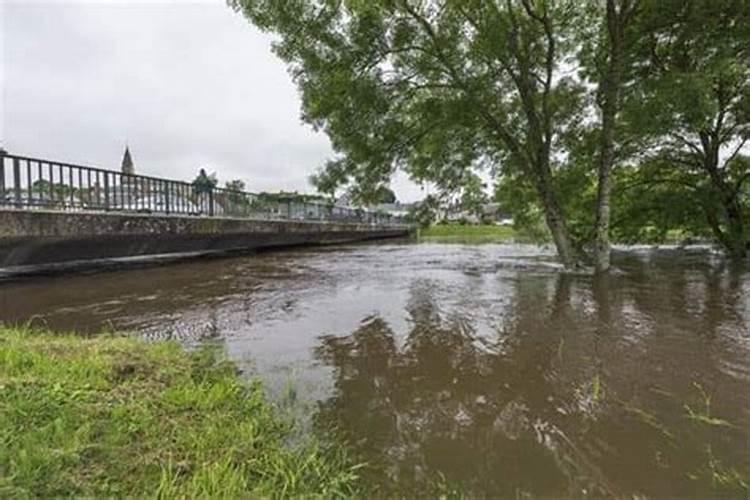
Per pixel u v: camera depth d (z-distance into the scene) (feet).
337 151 35.94
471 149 37.45
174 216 39.60
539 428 8.93
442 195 39.58
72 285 27.22
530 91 34.50
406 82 33.78
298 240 74.33
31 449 6.44
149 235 36.45
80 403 8.14
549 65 33.96
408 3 31.40
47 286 26.68
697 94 28.96
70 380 9.05
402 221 141.38
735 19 31.40
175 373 10.63
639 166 45.29
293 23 31.58
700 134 41.34
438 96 34.32
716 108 31.12
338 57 32.32
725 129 41.75
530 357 13.43
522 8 33.45
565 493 6.88
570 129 38.32
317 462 7.43
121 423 7.69
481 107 33.06
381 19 31.42
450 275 34.42
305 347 14.47
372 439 8.44
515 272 36.24
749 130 40.78
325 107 32.99
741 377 11.51
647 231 48.98
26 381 8.66
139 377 10.02
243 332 16.35
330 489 6.74
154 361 11.30
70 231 28.66
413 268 39.70
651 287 27.14
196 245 45.98
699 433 8.63
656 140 40.27
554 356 13.51
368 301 23.02
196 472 6.63
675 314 19.31
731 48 31.58
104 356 11.00
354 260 48.49
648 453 7.95
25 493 5.65
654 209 46.75
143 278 30.91
